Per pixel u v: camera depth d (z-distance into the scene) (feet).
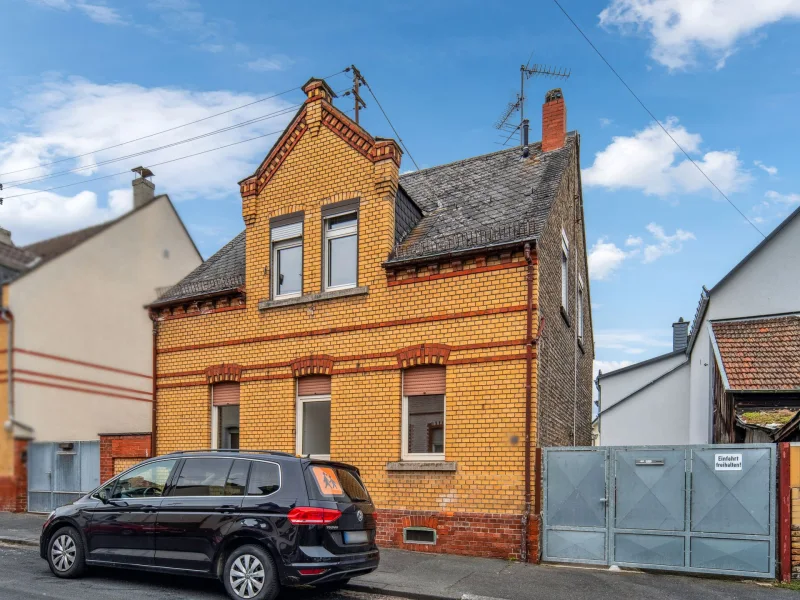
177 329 47.67
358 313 40.19
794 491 29.96
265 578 23.56
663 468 32.17
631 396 73.92
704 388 60.29
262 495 24.76
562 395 44.14
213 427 45.91
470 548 34.63
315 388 41.86
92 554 27.02
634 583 29.25
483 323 36.17
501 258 36.06
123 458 47.44
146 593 25.25
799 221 49.70
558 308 42.96
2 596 24.08
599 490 33.22
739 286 51.39
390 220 40.14
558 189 41.70
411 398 38.52
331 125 42.98
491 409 35.32
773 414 37.99
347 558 24.64
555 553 33.53
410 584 28.14
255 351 43.96
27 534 38.22
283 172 44.88
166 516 25.81
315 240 42.75
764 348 43.37
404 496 36.96
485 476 34.96
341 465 27.12
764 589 28.37
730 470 30.99
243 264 49.01
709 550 30.81
